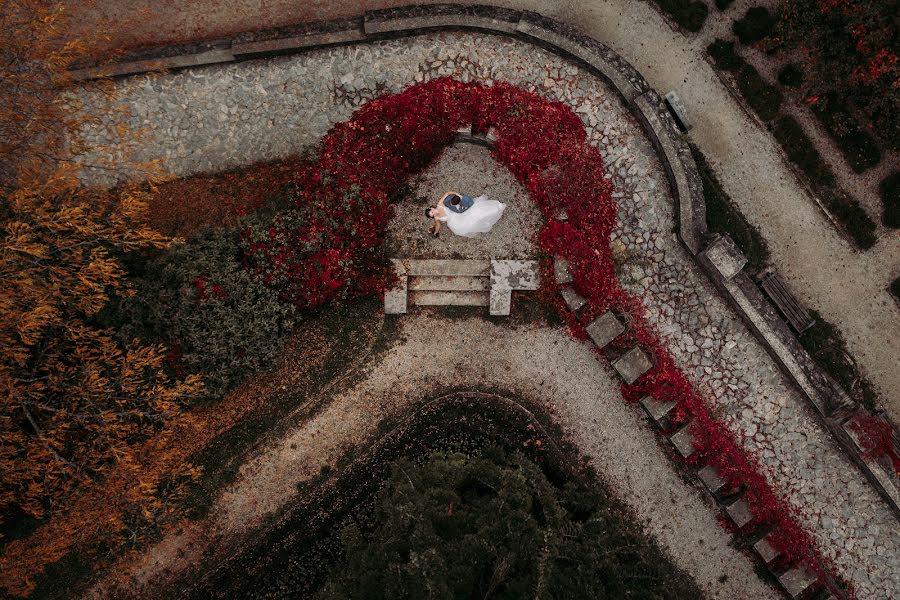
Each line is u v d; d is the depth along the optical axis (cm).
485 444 1583
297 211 1509
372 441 1560
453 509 1262
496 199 1580
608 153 1555
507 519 1195
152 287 1424
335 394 1564
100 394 1333
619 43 1648
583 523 1350
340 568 1423
